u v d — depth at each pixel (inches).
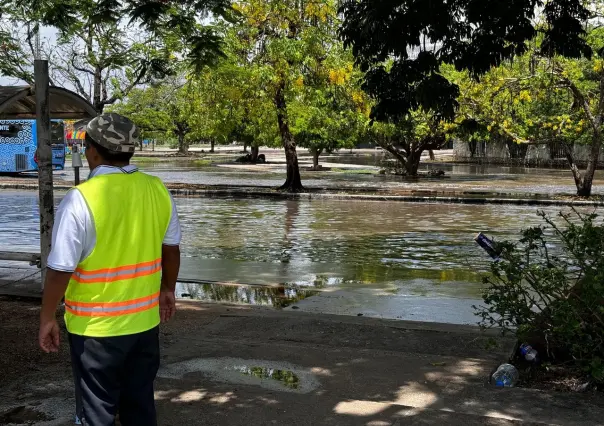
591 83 1070.4
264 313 280.7
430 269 435.5
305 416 166.6
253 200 960.3
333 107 1294.3
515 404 175.2
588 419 165.0
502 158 2246.6
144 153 2950.3
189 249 512.7
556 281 201.3
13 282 339.0
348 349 226.8
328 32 1004.6
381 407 172.2
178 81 1434.5
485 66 323.9
